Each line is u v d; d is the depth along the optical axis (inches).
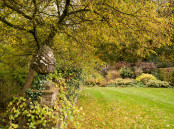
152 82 433.7
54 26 171.0
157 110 209.5
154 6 160.9
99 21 182.4
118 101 276.5
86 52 198.1
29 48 228.2
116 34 187.6
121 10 166.4
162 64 573.6
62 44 207.9
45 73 125.3
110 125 168.9
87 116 199.6
